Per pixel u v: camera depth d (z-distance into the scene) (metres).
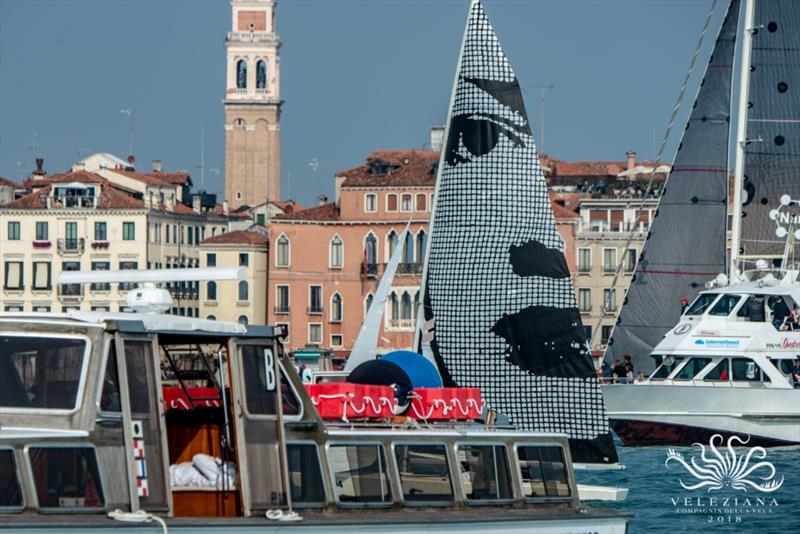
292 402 53.41
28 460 45.91
